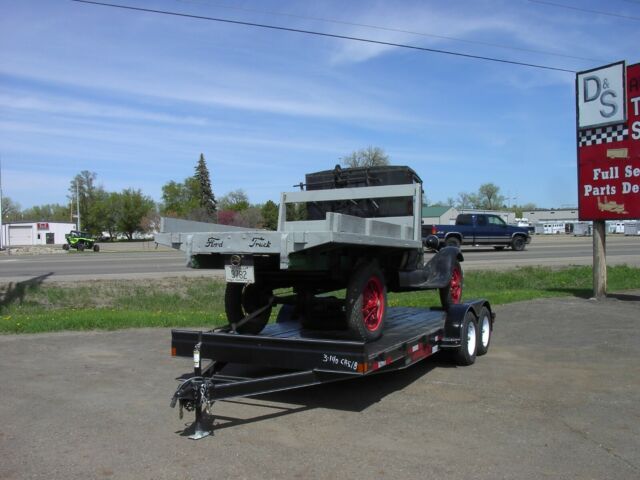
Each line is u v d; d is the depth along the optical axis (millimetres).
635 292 15594
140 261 27781
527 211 142625
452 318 7262
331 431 4953
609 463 4227
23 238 92625
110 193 109688
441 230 31266
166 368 7332
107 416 5375
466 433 4879
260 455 4398
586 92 13781
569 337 9422
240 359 5527
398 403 5805
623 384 6492
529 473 4039
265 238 5121
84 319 10781
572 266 22656
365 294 6043
